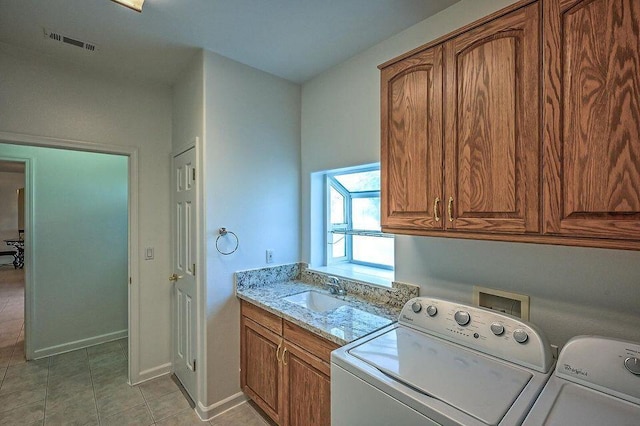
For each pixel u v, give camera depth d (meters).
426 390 0.98
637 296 1.11
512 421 0.84
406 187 1.41
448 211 1.26
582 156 0.93
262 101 2.31
